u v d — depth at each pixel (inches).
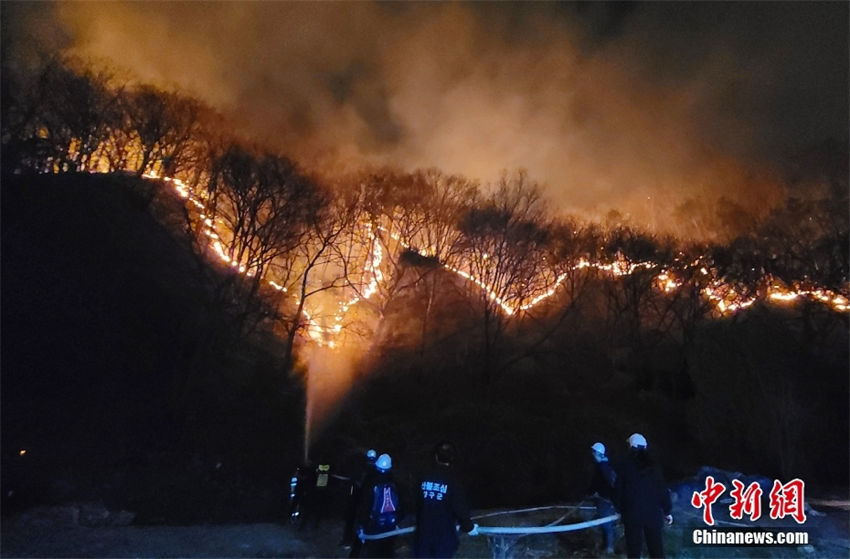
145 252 1401.3
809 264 1526.8
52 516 546.9
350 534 467.8
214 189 1601.9
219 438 978.7
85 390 966.4
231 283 1382.9
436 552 288.4
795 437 957.2
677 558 408.8
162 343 1145.4
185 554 448.5
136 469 826.8
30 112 1435.8
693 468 999.0
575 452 996.6
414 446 995.9
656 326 1669.5
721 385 1090.1
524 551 433.4
